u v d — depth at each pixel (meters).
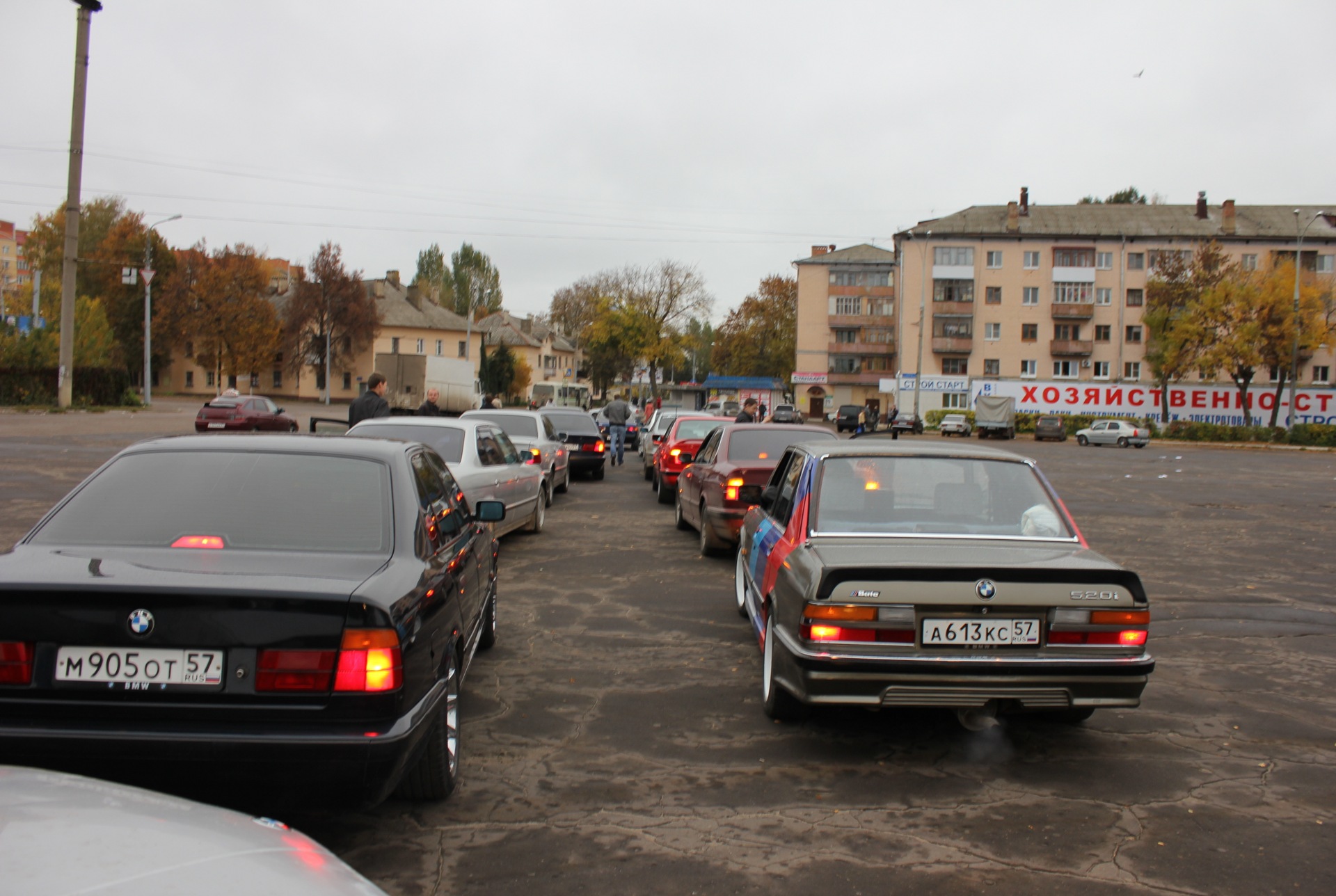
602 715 5.12
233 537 3.63
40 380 42.97
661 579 9.16
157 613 3.06
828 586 4.25
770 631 5.05
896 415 58.62
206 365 70.25
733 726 4.98
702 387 91.50
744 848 3.55
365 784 3.08
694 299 73.06
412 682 3.31
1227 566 10.61
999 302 71.75
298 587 3.14
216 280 68.19
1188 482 23.73
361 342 72.81
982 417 57.91
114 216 75.50
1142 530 13.84
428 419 9.73
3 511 11.97
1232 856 3.53
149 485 3.88
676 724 4.99
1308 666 6.43
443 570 3.99
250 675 3.06
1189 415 62.31
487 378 68.94
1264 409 62.09
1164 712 5.38
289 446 4.19
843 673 4.15
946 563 4.29
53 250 73.62
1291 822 3.86
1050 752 4.68
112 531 3.64
